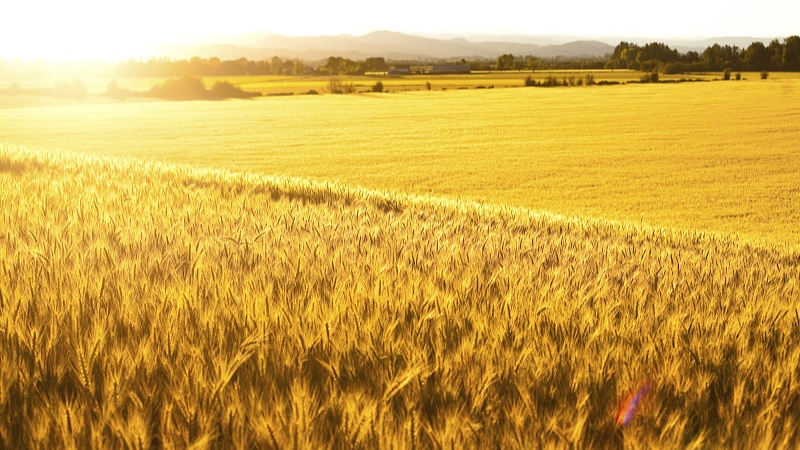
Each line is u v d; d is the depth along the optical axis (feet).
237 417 6.43
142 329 8.79
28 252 12.69
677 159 130.31
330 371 7.52
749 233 69.31
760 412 7.29
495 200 89.10
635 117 215.72
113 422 6.25
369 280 12.10
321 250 14.83
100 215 18.44
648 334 9.81
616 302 11.78
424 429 6.51
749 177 109.50
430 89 391.65
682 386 8.02
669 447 6.34
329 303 10.34
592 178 108.99
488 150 143.95
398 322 9.25
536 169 118.21
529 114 230.48
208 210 21.43
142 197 24.11
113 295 10.23
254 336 8.27
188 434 6.18
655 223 74.43
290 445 5.79
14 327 8.27
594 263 17.11
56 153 42.27
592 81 423.23
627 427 6.86
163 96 352.90
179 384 7.08
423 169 117.08
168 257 13.03
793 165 122.11
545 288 12.26
